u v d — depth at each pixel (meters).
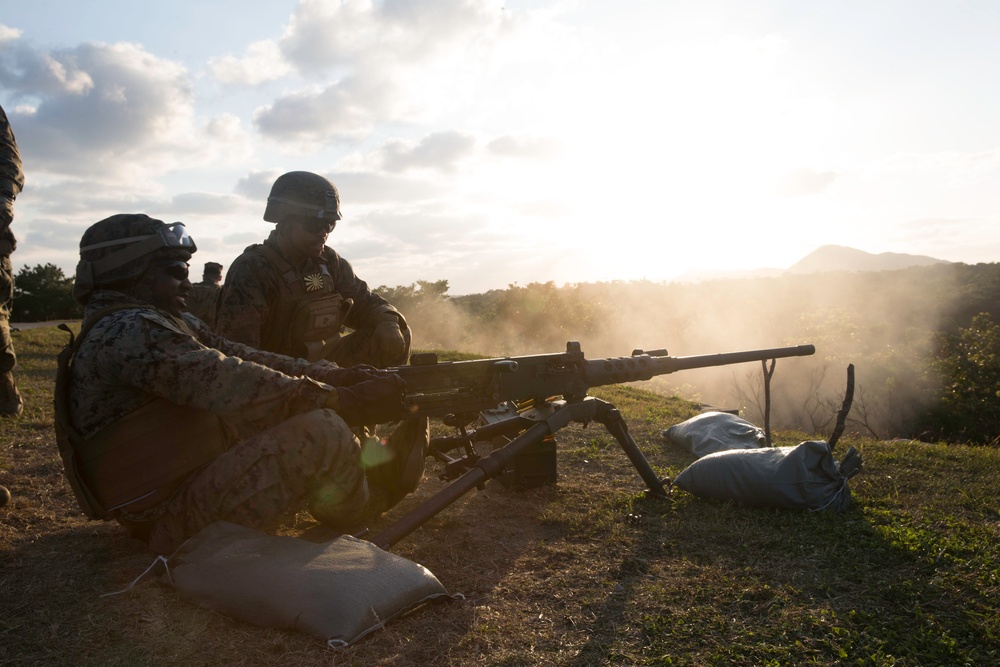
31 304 35.69
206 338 3.41
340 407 3.10
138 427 2.89
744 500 4.10
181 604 2.65
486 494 4.46
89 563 3.10
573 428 6.43
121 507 2.91
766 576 3.19
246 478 2.87
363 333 4.71
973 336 24.11
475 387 3.70
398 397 3.20
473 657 2.42
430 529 3.79
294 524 3.66
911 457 5.56
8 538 3.40
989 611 2.85
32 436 5.45
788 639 2.62
